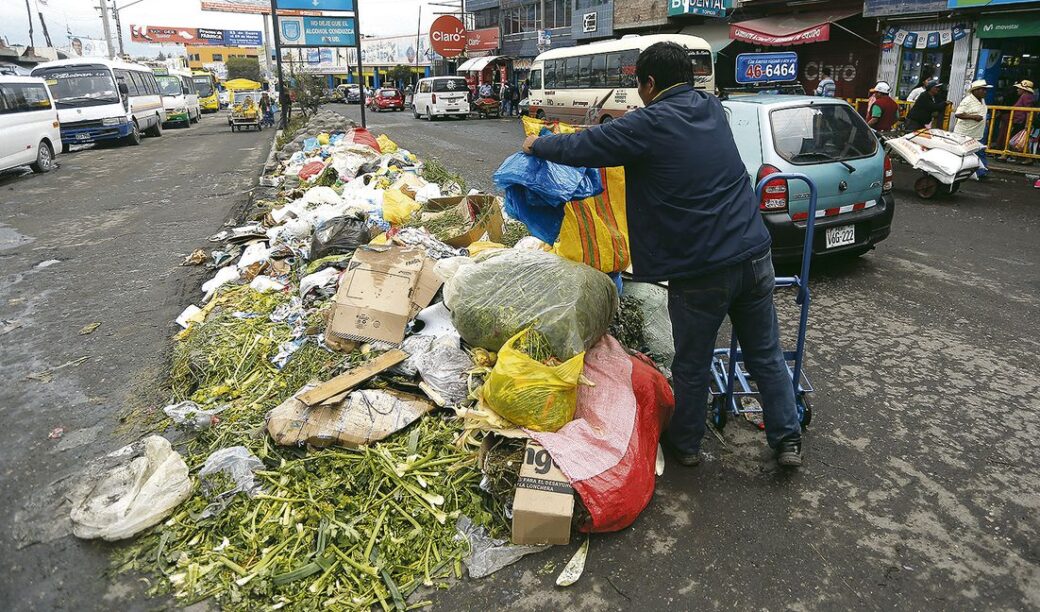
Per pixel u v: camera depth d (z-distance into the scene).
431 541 2.76
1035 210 8.95
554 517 2.68
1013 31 13.15
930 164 9.58
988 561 2.70
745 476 3.26
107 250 7.70
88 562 2.76
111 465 3.35
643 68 2.99
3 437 3.76
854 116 6.33
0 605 2.57
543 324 3.27
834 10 17.55
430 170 10.27
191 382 4.16
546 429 2.99
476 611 2.49
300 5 16.69
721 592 2.57
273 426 3.29
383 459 3.09
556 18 31.56
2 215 10.09
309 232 6.61
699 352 3.10
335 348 4.05
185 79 34.88
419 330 4.12
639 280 3.09
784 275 6.32
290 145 15.14
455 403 3.43
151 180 13.22
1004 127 12.84
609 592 2.57
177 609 2.52
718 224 2.85
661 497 3.11
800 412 3.58
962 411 3.82
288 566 2.64
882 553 2.75
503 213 6.58
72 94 20.38
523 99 29.83
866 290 5.89
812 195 3.26
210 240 7.96
